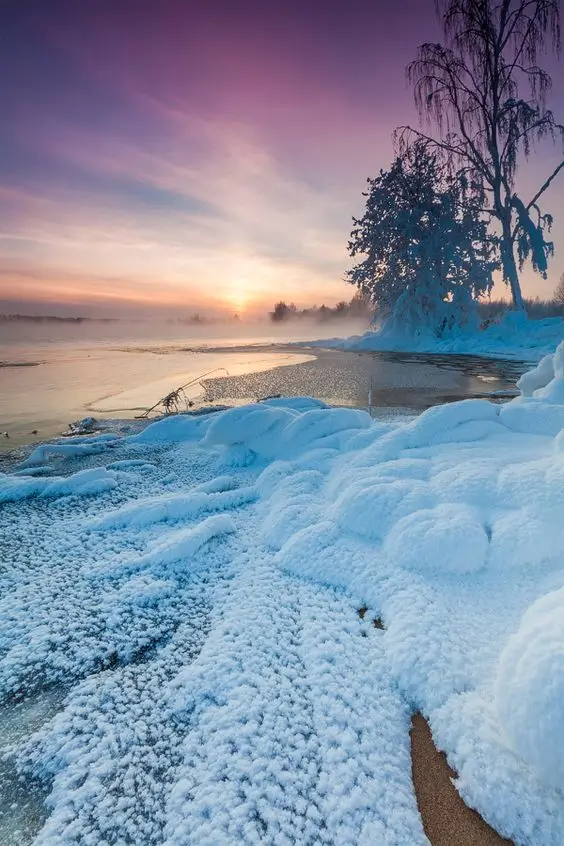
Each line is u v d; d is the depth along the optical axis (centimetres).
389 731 197
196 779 181
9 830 171
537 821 156
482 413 512
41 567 349
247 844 158
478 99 2398
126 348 3441
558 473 327
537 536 287
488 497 340
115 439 780
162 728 206
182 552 350
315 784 175
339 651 241
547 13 2061
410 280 2820
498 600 264
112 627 277
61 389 1377
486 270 2639
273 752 188
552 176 2317
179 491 514
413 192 2638
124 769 188
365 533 341
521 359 2048
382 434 536
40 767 193
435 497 352
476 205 2561
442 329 2820
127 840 163
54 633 273
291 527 368
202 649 251
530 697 158
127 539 391
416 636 236
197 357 2462
